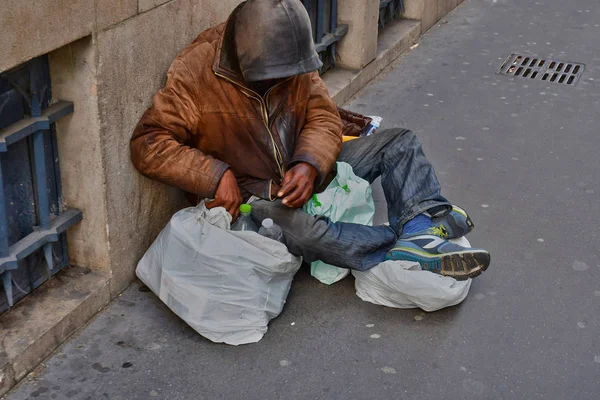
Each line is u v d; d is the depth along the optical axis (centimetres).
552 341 344
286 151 360
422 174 377
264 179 360
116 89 322
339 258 354
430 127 532
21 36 269
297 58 327
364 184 375
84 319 338
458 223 373
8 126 295
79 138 322
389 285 350
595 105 577
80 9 292
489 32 707
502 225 427
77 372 314
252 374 319
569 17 748
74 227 344
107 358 322
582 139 525
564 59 655
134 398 304
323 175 356
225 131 350
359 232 357
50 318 322
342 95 551
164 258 339
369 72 593
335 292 369
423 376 322
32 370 312
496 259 398
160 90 343
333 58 572
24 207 318
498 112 559
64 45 300
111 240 343
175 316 348
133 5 320
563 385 321
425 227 367
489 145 512
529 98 584
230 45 337
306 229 350
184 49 349
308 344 336
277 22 323
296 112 361
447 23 727
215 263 331
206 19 375
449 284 346
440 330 347
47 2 276
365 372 323
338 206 367
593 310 365
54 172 329
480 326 351
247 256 333
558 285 381
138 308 351
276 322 348
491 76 619
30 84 298
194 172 337
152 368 319
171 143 338
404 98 573
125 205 346
